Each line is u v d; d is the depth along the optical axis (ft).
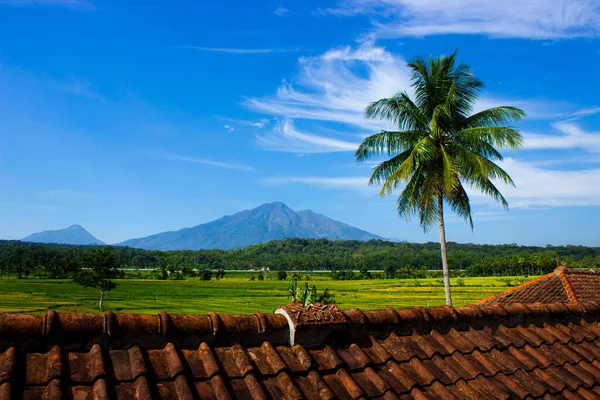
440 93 72.38
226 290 302.86
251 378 11.60
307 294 73.31
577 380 15.74
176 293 277.44
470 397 13.41
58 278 361.51
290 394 11.45
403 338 15.25
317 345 13.65
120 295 253.65
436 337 15.71
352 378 12.76
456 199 76.48
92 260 191.62
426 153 66.54
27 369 10.14
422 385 13.39
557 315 19.35
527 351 16.74
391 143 72.64
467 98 72.84
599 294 56.49
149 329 11.72
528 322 18.49
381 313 15.23
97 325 11.27
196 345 12.25
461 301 219.82
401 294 265.95
